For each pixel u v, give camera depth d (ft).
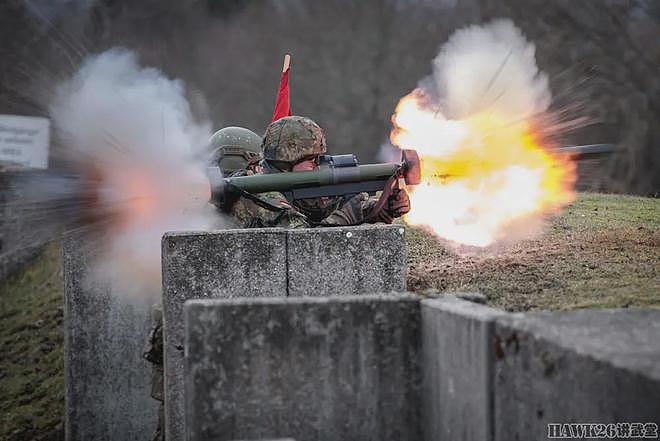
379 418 35.29
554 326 28.89
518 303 42.73
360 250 45.34
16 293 91.91
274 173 47.75
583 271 48.65
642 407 23.07
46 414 69.72
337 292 45.27
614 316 30.30
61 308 86.33
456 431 32.24
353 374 35.29
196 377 35.19
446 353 32.99
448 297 36.11
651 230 59.11
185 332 35.35
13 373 77.10
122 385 59.98
